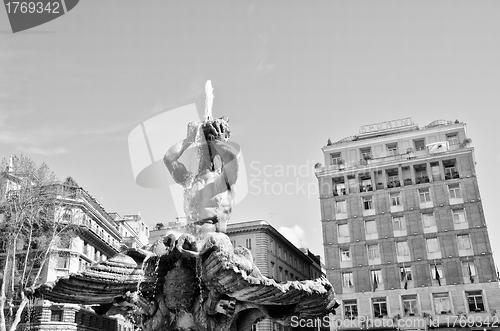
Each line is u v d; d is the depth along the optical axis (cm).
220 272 645
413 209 4794
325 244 4944
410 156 4997
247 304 698
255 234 5600
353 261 4803
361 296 4666
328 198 5106
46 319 4116
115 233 5503
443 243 4606
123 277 695
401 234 4762
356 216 4950
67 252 4291
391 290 4600
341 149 5356
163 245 727
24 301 2917
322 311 745
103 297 714
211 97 844
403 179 4931
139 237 5766
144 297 729
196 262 688
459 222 4628
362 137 5641
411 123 5681
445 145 4978
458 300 4391
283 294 648
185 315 723
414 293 4528
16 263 3444
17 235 3178
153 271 716
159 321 725
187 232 741
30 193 3241
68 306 4278
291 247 6438
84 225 4394
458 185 4747
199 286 706
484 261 4434
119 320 4972
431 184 4822
